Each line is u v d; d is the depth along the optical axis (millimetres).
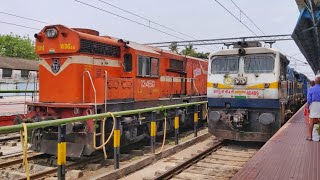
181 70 14578
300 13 14734
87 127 8648
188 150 11055
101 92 9578
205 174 8039
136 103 11047
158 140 12570
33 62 53750
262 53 11039
